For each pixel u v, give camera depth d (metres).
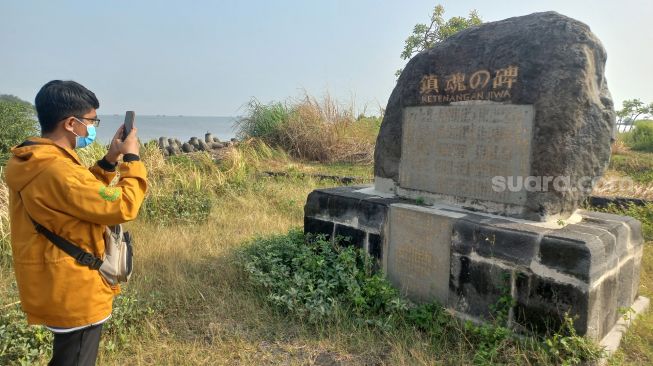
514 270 3.09
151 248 4.93
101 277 2.08
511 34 3.43
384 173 4.30
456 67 3.67
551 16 3.37
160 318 3.53
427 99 3.87
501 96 3.39
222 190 7.93
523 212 3.35
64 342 2.05
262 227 6.02
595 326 2.94
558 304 2.91
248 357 3.06
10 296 3.67
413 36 14.88
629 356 3.08
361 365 2.99
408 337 3.23
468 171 3.62
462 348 3.11
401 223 3.77
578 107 3.17
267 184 8.58
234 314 3.61
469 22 14.67
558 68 3.18
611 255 3.08
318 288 3.71
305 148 13.45
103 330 3.19
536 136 3.24
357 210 4.09
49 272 1.94
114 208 1.96
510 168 3.38
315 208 4.47
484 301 3.26
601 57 3.37
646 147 17.22
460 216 3.45
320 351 3.15
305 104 14.20
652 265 4.66
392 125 4.18
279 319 3.55
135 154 2.18
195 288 3.99
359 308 3.52
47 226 1.94
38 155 1.92
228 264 4.47
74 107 2.03
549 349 2.87
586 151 3.28
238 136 14.82
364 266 3.96
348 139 13.76
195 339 3.28
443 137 3.77
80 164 2.07
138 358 2.98
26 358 2.82
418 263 3.67
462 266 3.37
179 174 8.05
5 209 5.25
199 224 6.18
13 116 8.85
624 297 3.51
